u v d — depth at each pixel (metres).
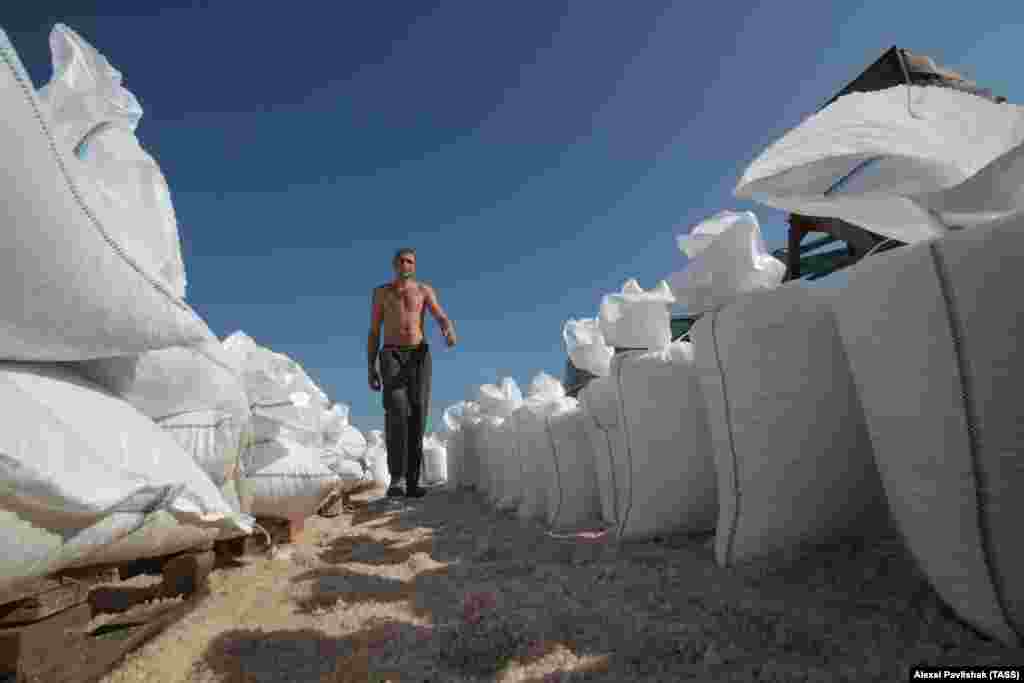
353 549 2.54
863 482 1.57
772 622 1.18
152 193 1.43
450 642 1.24
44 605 0.94
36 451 0.83
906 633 1.06
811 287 1.63
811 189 1.52
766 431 1.56
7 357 1.05
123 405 1.29
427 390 4.87
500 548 2.41
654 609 1.36
